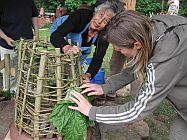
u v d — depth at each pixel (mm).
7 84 3289
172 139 2006
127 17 1498
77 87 1979
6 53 3301
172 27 1576
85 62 2801
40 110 2010
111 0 2232
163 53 1503
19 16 3270
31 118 2059
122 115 1639
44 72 1936
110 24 1562
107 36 1576
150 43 1518
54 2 11930
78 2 10789
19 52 2070
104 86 2043
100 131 2732
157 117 3674
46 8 11992
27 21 3338
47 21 10289
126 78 2051
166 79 1509
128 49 1547
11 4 3230
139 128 2951
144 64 1565
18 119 2184
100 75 3439
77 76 2068
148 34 1505
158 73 1497
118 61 2748
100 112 1701
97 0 2305
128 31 1476
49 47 2154
